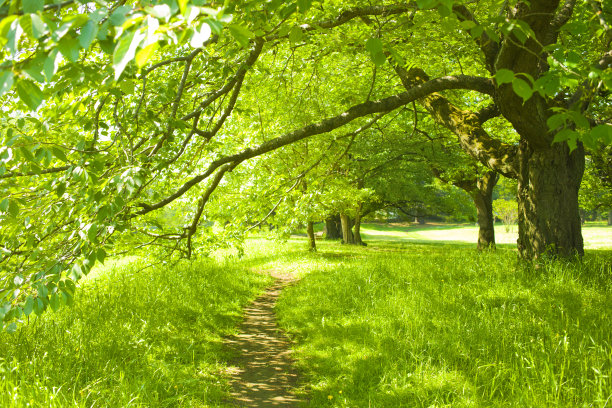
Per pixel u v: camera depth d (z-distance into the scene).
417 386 4.23
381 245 27.59
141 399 3.82
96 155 3.36
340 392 4.49
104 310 6.72
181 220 9.62
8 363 4.17
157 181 6.26
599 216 62.66
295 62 8.34
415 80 8.97
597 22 3.24
